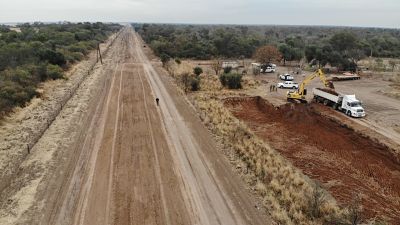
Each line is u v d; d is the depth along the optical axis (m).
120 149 29.48
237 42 110.69
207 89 55.50
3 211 19.83
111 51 109.75
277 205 21.06
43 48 74.00
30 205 20.50
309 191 23.45
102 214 19.91
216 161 27.50
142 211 20.34
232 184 23.81
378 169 29.11
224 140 32.19
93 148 29.53
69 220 19.20
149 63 84.00
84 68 73.06
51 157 27.30
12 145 29.66
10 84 44.19
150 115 39.66
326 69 82.88
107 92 50.81
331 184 25.86
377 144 33.88
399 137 35.31
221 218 19.83
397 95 53.69
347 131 38.19
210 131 34.66
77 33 127.56
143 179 24.23
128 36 193.62
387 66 91.81
